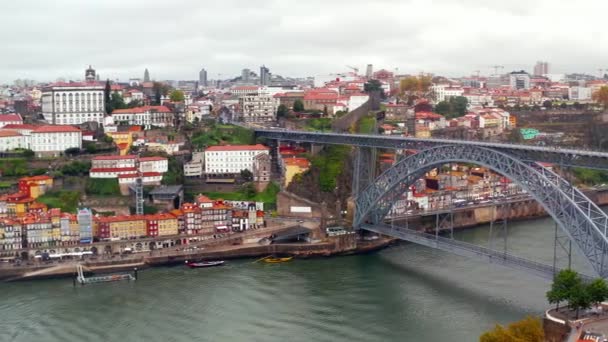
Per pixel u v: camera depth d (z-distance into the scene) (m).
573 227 169.25
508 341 131.88
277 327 174.88
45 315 186.12
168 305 193.12
